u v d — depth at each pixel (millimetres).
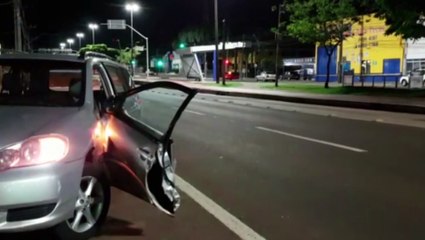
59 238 4645
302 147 10602
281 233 5180
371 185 7227
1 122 4391
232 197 6543
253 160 9102
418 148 10477
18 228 4043
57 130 4328
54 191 4121
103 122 4922
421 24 29781
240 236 5070
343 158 9305
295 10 36031
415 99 25641
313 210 5992
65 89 5414
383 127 14383
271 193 6758
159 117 16844
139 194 4848
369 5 34281
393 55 50375
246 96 31953
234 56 77125
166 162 5066
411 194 6742
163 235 5074
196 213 5832
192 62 63531
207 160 9070
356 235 5152
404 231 5285
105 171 4973
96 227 4953
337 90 34000
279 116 17906
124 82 7094
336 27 35938
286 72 69500
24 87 5410
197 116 17688
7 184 3980
